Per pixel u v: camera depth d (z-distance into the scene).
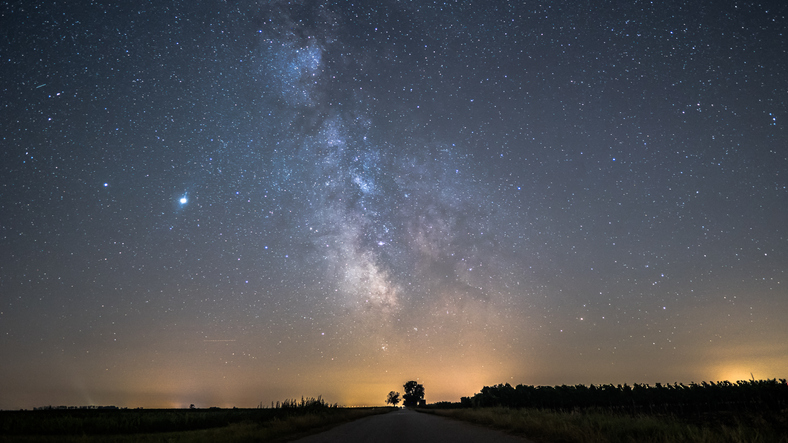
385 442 12.52
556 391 34.28
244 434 14.84
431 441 12.44
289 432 18.05
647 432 10.30
